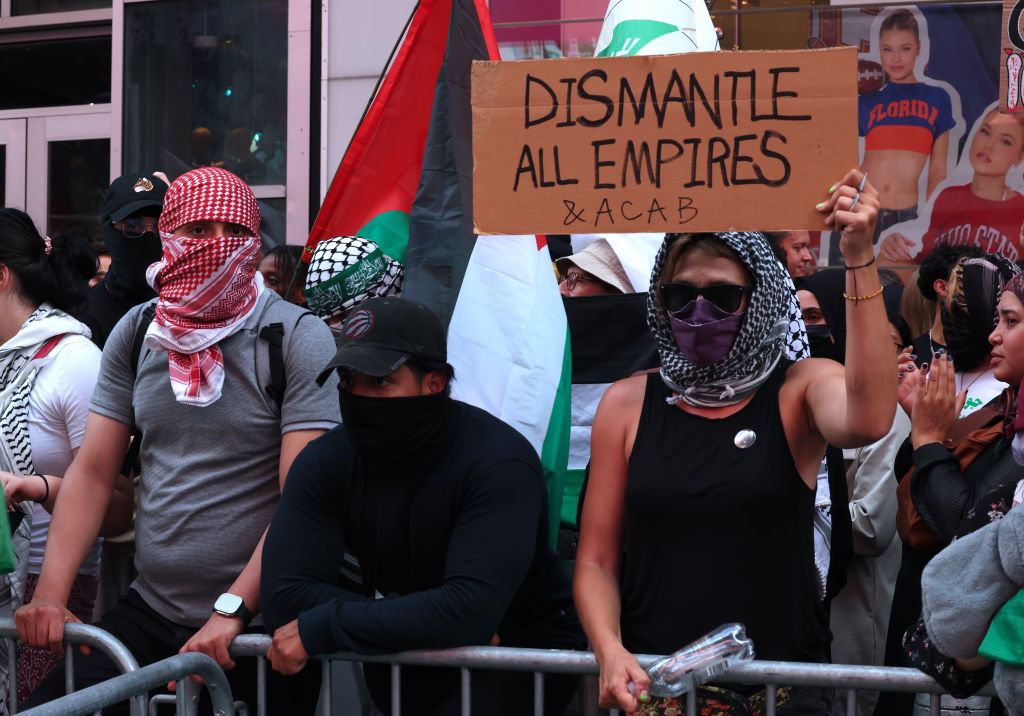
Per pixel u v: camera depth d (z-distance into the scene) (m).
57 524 2.95
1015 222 4.78
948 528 2.76
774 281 2.45
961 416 3.42
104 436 3.02
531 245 3.15
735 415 2.45
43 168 7.45
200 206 2.88
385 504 2.55
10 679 2.88
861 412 2.24
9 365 3.36
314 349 2.88
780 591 2.39
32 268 3.43
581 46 5.23
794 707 2.39
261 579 2.59
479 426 2.59
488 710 2.51
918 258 4.89
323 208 3.72
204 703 2.85
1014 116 4.75
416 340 2.47
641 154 2.42
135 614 2.92
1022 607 2.03
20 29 7.46
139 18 6.91
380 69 6.42
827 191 2.34
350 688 3.29
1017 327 2.77
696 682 2.28
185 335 2.86
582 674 2.43
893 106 4.89
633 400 2.56
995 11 4.76
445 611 2.41
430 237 3.17
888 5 4.87
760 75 2.36
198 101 6.82
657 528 2.43
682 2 3.69
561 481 3.06
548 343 3.08
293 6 6.55
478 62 2.47
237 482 2.88
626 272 3.73
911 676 2.27
